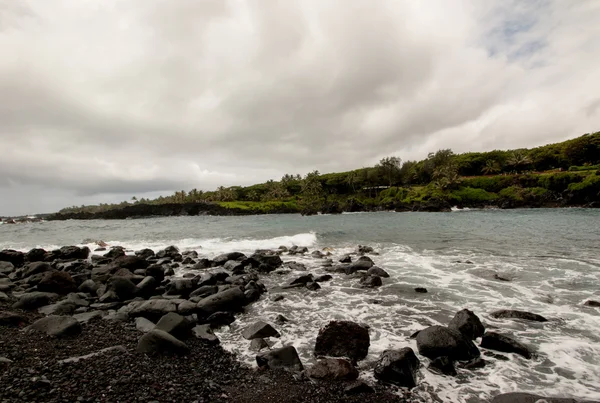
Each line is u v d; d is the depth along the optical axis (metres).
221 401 5.12
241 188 198.38
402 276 13.98
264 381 5.83
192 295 11.60
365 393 5.43
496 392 5.48
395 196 124.50
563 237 25.27
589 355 6.73
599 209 73.06
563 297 10.67
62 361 6.12
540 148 130.62
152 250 23.00
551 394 5.37
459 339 6.72
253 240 28.83
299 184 180.00
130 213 134.38
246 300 10.89
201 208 133.50
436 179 130.25
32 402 4.67
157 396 5.08
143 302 10.02
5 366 5.79
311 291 12.34
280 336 8.17
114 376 5.64
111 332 8.12
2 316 8.42
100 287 12.55
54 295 11.61
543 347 7.12
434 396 5.39
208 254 22.12
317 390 5.52
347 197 148.88
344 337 7.06
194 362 6.55
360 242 25.75
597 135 109.06
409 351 6.19
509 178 108.81
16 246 31.47
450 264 16.06
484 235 27.91
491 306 9.97
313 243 26.06
